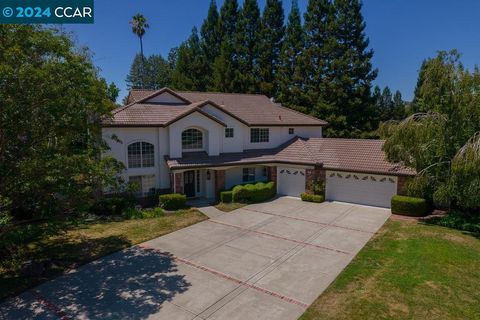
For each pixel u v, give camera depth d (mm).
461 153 15383
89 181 13234
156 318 9500
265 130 28859
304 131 30828
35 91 10469
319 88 46094
